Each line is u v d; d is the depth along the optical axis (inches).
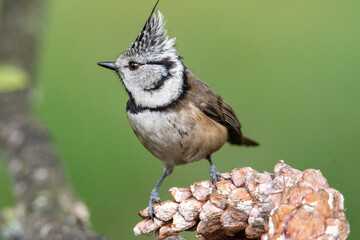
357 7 514.3
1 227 281.0
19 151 339.3
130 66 331.6
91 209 402.0
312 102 461.7
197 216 213.8
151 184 423.2
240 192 202.4
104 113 457.7
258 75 480.7
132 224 399.5
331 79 475.8
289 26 514.9
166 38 327.9
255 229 199.0
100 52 498.6
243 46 501.0
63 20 512.7
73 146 433.4
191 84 335.3
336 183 405.7
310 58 490.9
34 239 262.2
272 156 434.6
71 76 476.4
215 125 336.8
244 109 462.0
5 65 373.1
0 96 387.2
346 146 430.3
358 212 383.2
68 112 454.0
